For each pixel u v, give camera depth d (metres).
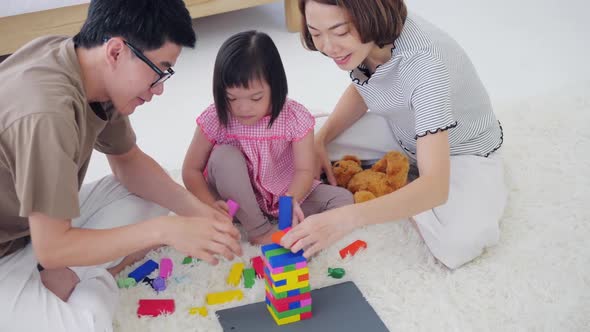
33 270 1.18
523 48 2.55
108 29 1.07
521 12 2.88
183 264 1.46
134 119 2.19
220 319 1.30
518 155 1.79
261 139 1.51
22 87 1.01
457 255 1.41
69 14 2.39
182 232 1.16
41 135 0.99
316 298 1.34
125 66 1.10
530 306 1.30
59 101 1.01
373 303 1.33
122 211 1.43
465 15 2.89
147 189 1.44
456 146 1.56
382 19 1.27
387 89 1.49
